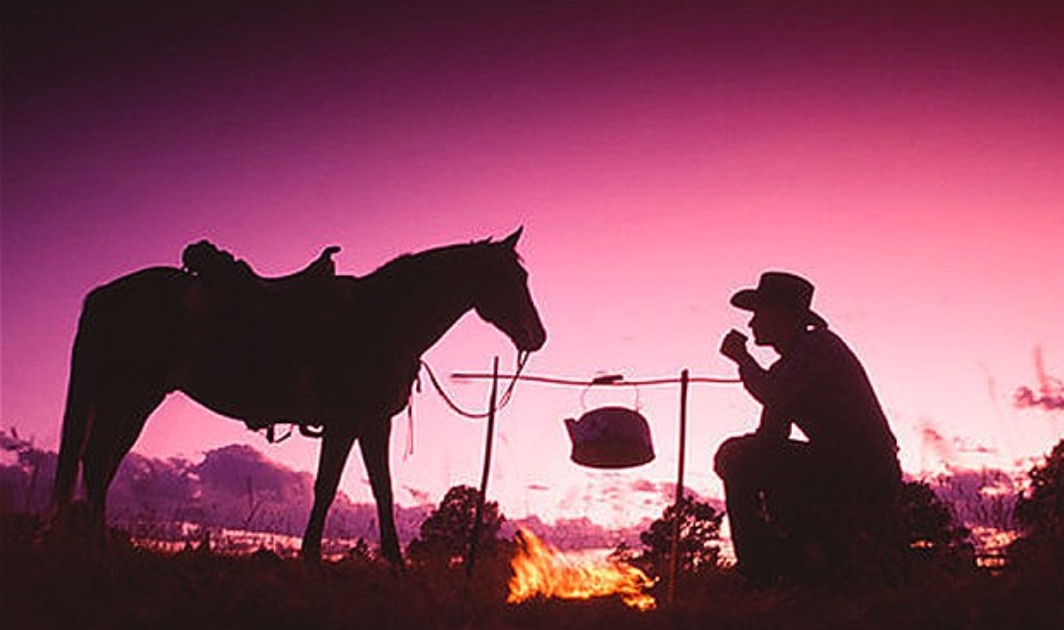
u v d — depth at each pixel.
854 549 6.38
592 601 6.87
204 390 7.86
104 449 7.42
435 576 7.05
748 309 7.29
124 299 7.69
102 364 7.52
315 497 7.48
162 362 7.63
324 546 7.93
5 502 6.19
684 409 7.07
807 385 6.77
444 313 7.91
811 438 6.88
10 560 5.64
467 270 7.88
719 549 8.18
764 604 6.05
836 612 5.80
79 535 6.55
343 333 7.75
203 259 7.82
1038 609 5.33
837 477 6.77
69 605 5.39
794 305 7.12
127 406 7.53
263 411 7.84
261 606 5.51
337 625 5.45
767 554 6.84
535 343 7.86
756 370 6.92
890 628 5.51
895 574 6.27
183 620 5.32
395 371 7.73
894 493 6.81
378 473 7.65
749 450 6.93
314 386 7.70
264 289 7.85
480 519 7.54
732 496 6.98
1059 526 6.30
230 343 7.73
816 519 6.73
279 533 7.84
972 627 5.33
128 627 5.21
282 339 7.74
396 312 7.80
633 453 7.02
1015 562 6.20
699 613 6.12
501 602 6.91
